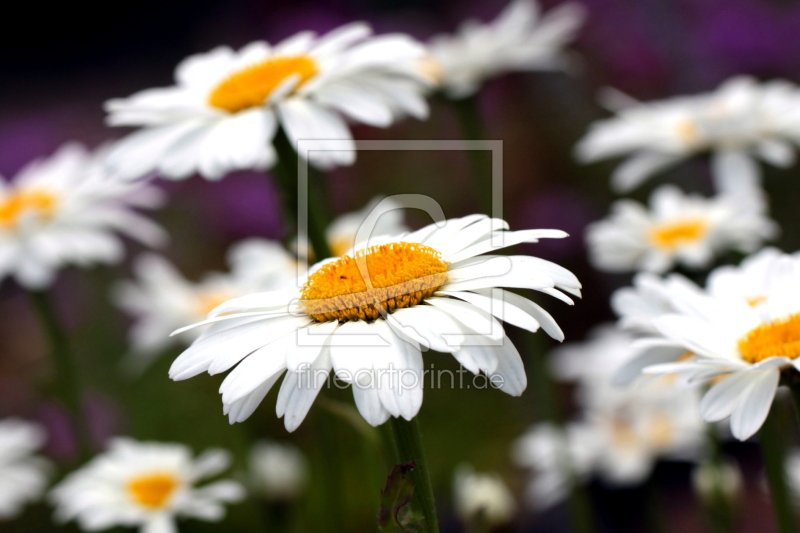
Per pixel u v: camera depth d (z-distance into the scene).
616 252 0.72
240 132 0.64
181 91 0.68
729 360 0.57
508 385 0.55
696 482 0.69
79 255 0.75
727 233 0.71
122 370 0.90
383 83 0.67
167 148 0.66
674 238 0.71
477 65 0.79
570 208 0.96
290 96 0.66
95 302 0.97
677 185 0.96
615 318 0.94
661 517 0.78
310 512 0.79
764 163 0.92
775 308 0.59
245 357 0.56
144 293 0.80
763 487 0.72
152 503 0.67
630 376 0.61
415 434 0.56
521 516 0.84
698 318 0.59
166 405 0.88
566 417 0.89
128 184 0.76
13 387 0.98
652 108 0.80
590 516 0.77
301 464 0.75
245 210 1.00
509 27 0.81
